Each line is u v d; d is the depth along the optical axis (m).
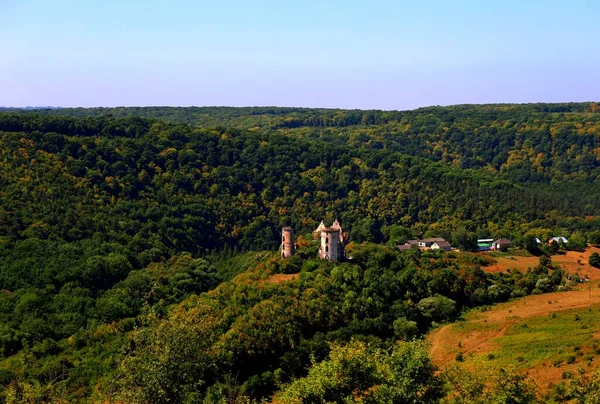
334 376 57.25
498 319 120.19
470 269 141.62
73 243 154.88
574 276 155.88
